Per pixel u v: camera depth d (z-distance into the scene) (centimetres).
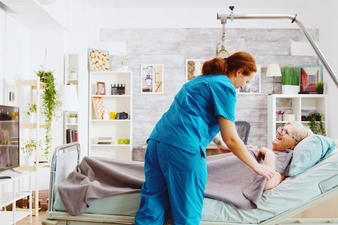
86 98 496
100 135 515
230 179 202
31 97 413
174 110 181
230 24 520
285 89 502
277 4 508
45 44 459
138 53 523
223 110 172
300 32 520
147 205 176
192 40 521
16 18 409
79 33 485
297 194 181
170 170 170
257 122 515
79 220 190
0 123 276
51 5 402
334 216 222
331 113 480
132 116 516
